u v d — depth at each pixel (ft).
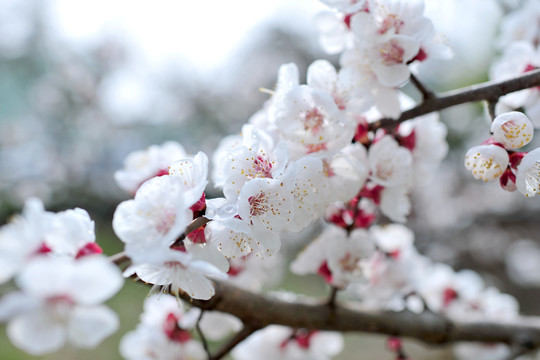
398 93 1.64
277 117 1.52
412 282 1.84
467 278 2.04
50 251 1.29
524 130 1.46
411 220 4.79
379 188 1.65
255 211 1.43
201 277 1.40
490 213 4.78
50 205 5.39
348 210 1.71
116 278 1.24
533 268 4.59
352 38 1.63
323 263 1.72
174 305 1.74
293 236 4.40
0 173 5.31
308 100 1.52
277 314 1.65
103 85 6.30
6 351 3.38
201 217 1.39
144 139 6.19
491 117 1.56
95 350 3.60
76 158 5.71
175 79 6.66
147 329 1.74
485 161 1.49
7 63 6.57
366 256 1.68
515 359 1.87
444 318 1.84
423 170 1.70
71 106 6.07
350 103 1.56
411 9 1.56
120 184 1.73
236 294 1.62
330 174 1.56
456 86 4.60
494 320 1.88
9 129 5.69
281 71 1.54
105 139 5.99
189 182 1.42
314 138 1.52
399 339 1.90
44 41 6.70
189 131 6.38
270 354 1.83
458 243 4.67
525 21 1.97
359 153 1.59
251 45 6.91
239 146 1.46
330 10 1.63
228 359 2.55
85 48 6.49
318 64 1.58
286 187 1.43
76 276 1.24
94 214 5.54
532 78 1.55
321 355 1.86
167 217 1.36
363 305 1.79
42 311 1.25
